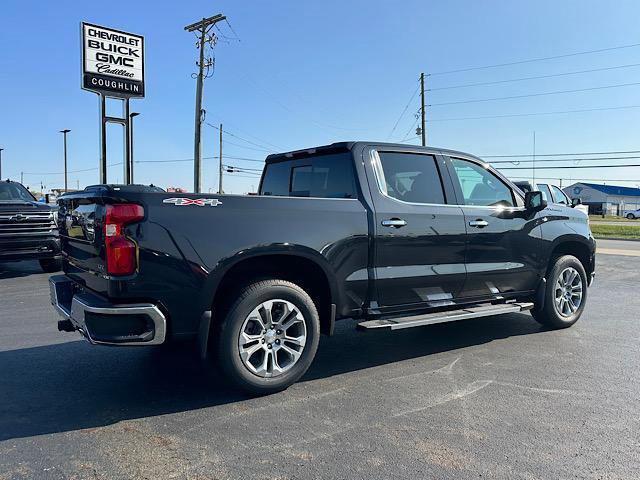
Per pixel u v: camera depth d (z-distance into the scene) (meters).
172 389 4.35
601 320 6.86
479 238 5.34
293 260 4.34
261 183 6.03
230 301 3.99
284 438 3.43
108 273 3.63
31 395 4.21
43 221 10.59
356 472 3.00
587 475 2.96
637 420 3.70
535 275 5.96
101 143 21.16
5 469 3.03
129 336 3.63
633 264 13.39
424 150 5.20
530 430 3.54
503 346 5.61
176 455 3.20
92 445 3.34
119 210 3.62
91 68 20.36
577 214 6.62
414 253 4.86
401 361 5.11
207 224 3.86
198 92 31.38
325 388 4.36
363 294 4.62
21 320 6.85
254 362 4.18
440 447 3.30
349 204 4.53
